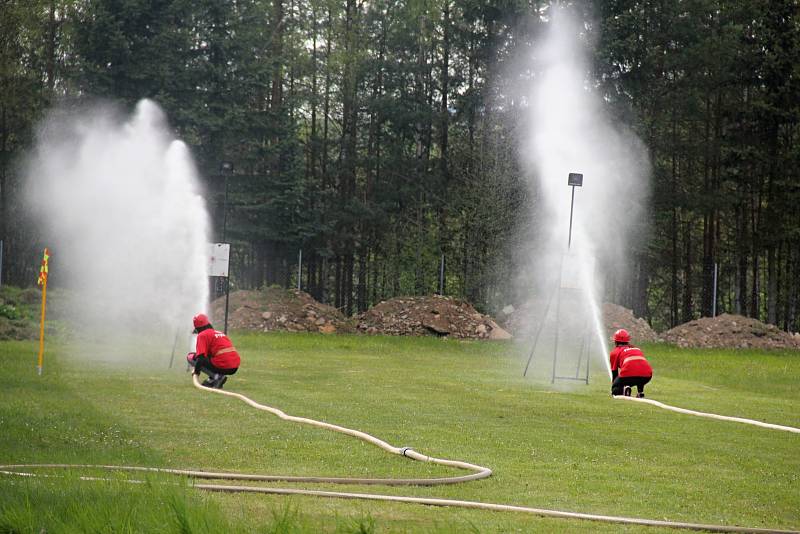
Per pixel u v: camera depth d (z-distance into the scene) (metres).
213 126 57.69
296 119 64.06
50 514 8.81
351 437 15.26
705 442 16.33
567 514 10.14
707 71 62.38
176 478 10.66
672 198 60.50
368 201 69.50
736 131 61.28
